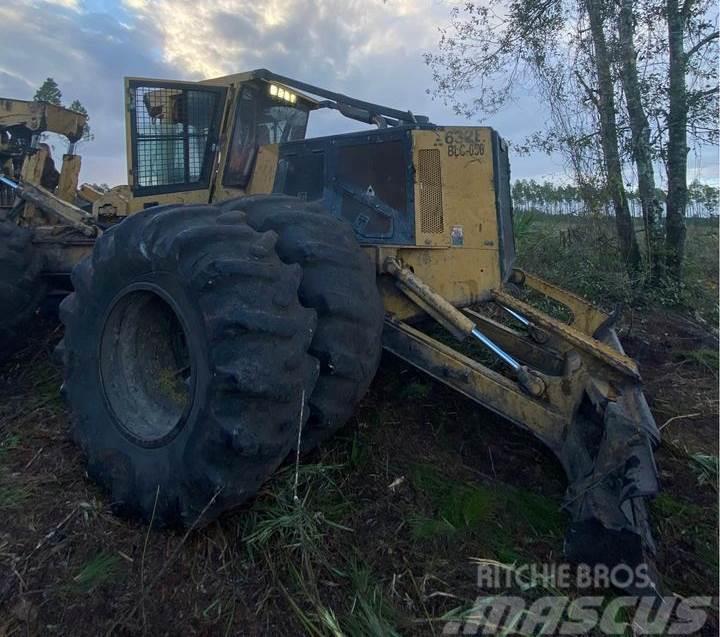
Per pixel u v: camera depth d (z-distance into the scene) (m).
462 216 3.12
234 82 3.92
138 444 2.26
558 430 2.55
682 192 6.52
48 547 2.11
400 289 2.93
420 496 2.55
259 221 2.38
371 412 3.06
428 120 4.04
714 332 5.44
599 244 6.82
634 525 2.10
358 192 3.22
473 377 2.71
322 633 1.86
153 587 1.97
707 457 3.04
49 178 4.89
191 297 2.07
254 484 2.02
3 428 2.97
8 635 1.81
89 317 2.52
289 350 1.98
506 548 2.30
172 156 4.00
